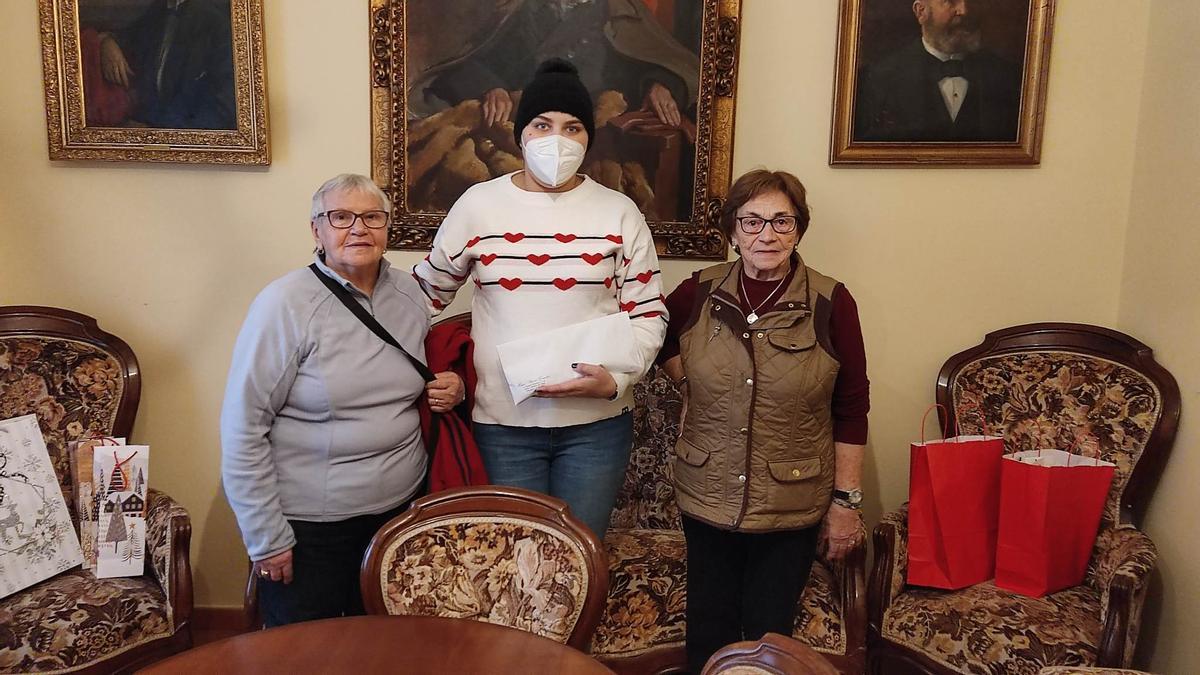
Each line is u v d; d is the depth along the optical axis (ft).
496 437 5.75
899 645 6.61
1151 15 7.66
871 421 8.38
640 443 7.84
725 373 5.54
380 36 7.55
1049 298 8.16
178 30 7.48
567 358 5.45
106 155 7.59
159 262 7.91
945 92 7.77
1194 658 6.72
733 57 7.70
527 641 4.14
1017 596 6.62
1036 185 7.99
